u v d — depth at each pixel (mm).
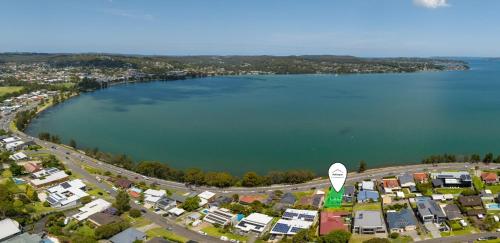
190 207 118062
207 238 101562
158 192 128750
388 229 104750
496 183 132500
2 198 114625
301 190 134250
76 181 137625
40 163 158750
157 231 105062
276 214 114250
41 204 121188
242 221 108375
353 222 106125
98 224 107000
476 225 103938
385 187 130875
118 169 157875
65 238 97312
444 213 108500
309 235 99625
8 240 93125
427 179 136625
